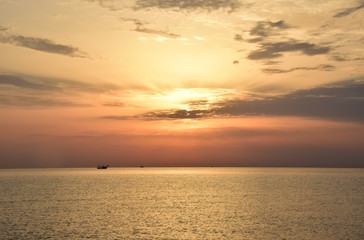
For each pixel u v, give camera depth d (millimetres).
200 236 51688
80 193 116812
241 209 77625
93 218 66500
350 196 102812
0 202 90688
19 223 61188
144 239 50000
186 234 52812
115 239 50062
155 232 54219
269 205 84062
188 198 101000
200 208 79750
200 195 109625
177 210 76750
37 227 57844
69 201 93438
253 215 69125
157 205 85312
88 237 51125
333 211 73625
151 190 129750
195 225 59406
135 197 104188
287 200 93688
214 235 52156
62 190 128875
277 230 55062
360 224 59219
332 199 95188
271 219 64438
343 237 50344
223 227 57594
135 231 54938
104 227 58031
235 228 56719
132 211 75438
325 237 50406
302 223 60312
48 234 52875
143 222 62344
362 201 90312
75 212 73938
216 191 124062
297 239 49531
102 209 78500
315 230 54781
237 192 118750
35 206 83062
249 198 99562
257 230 55125
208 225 59375
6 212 73625
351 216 67062
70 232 54219
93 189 134250
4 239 50000
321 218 65000
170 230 55594
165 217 67500
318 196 103250
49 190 128625
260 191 121938
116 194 113938
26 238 50562
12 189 132750
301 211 73875
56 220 64250
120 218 66562
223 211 74875
